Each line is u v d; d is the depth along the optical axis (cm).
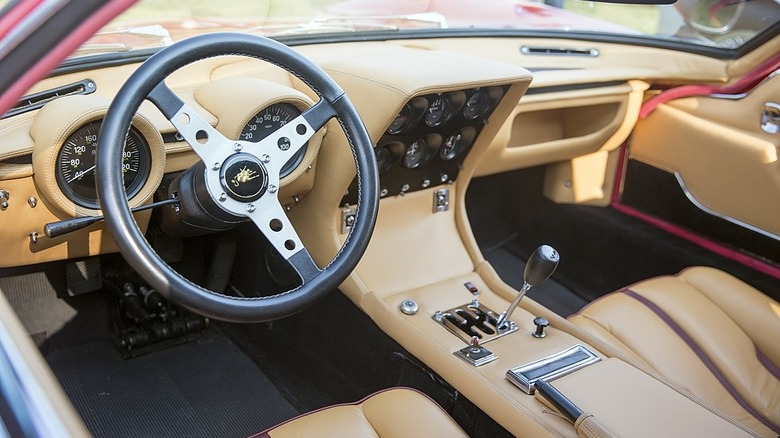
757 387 172
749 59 231
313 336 206
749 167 223
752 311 185
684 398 147
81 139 142
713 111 233
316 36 212
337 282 135
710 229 239
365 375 193
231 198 127
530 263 169
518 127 247
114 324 221
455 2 235
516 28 248
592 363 162
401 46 224
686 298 189
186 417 196
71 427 71
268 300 128
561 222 274
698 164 237
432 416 137
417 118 180
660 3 215
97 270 204
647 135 251
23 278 200
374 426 136
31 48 75
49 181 139
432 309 187
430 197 208
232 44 126
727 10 221
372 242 196
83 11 74
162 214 167
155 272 117
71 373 208
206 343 226
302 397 205
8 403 73
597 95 233
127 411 196
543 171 273
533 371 157
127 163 147
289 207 195
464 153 203
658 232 251
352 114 138
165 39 181
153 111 158
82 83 167
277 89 160
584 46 251
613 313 185
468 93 183
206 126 125
